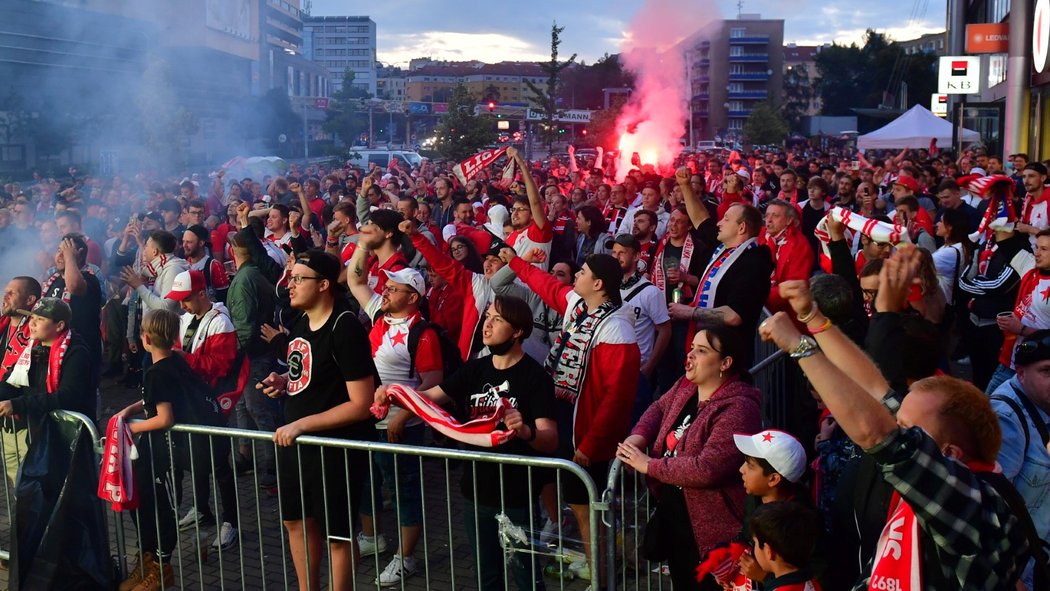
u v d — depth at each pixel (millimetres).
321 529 4758
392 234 6180
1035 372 3441
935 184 15516
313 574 4871
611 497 4121
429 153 52469
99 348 7422
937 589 2430
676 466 4000
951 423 2564
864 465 3139
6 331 6176
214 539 6195
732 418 4016
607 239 9875
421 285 5656
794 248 6793
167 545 5398
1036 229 7324
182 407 5301
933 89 87625
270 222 9805
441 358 5641
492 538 4633
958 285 7371
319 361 4707
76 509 5129
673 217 7930
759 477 3658
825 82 123188
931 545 2447
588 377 5035
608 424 4891
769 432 3678
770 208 6867
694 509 4074
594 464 4941
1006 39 23844
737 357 4133
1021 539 2406
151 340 5293
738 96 130750
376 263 7617
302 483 4695
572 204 14867
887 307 2795
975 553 2314
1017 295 6484
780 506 3387
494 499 4609
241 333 7148
